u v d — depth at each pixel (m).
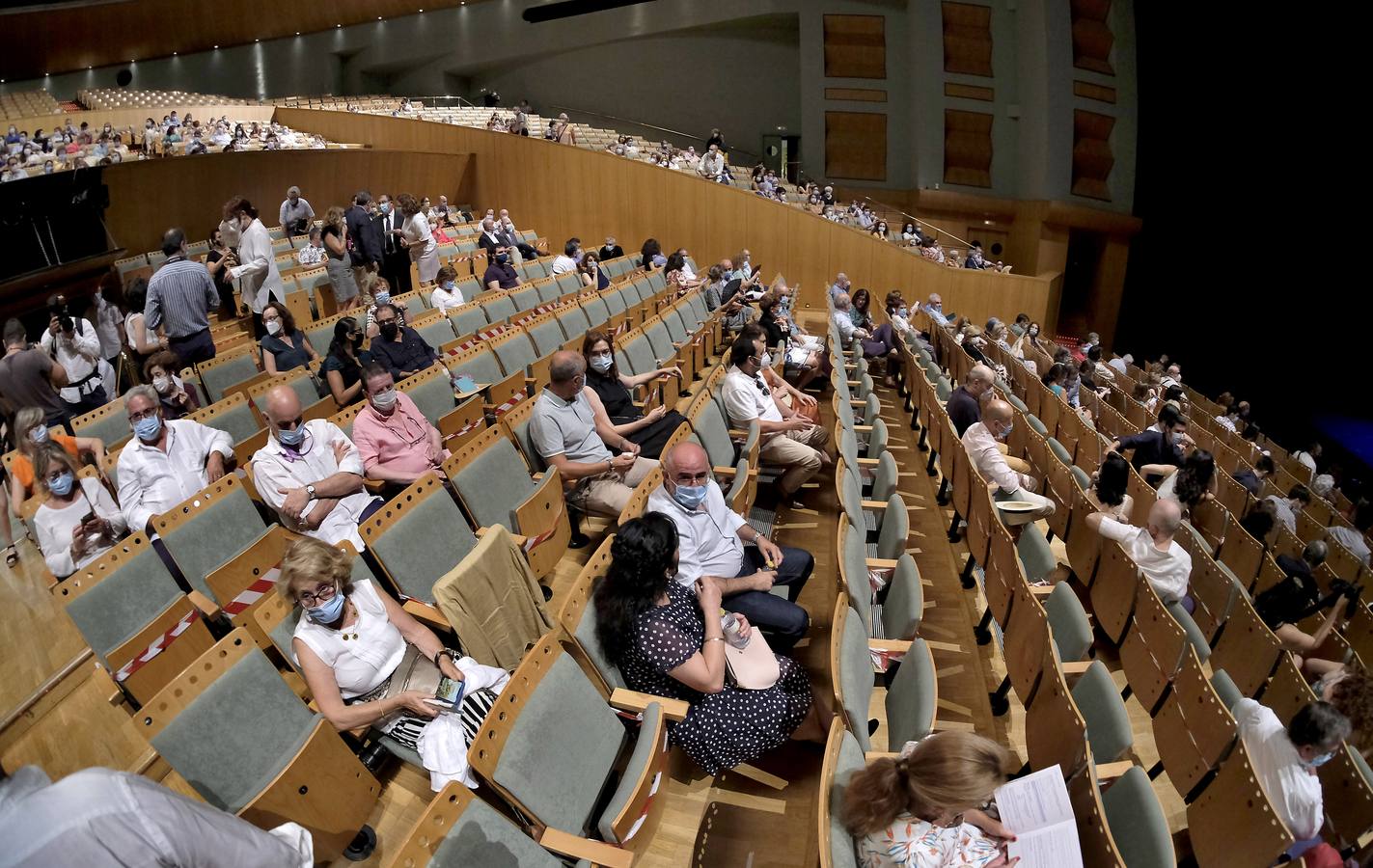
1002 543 3.47
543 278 10.90
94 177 7.80
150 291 5.50
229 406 4.61
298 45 22.31
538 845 1.96
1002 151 18.23
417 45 21.86
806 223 13.56
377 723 2.54
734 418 4.87
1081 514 4.38
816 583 3.93
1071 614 3.12
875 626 3.33
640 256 12.92
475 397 4.95
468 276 10.92
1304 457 11.11
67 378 5.33
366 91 22.78
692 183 13.70
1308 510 8.16
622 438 4.35
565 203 14.44
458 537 3.26
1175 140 17.91
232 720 2.23
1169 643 3.08
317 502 3.55
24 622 3.74
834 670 2.30
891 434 6.72
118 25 19.80
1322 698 2.93
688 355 6.70
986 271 13.79
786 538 4.45
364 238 8.18
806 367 7.18
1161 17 16.61
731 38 19.69
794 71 19.55
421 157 13.23
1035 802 2.04
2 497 4.43
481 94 22.39
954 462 4.75
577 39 20.48
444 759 2.34
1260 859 2.28
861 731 2.35
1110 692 2.61
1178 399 9.30
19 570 4.24
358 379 5.19
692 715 2.53
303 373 5.21
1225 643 3.91
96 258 7.65
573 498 4.11
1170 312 20.64
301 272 8.79
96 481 3.68
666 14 19.47
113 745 2.89
